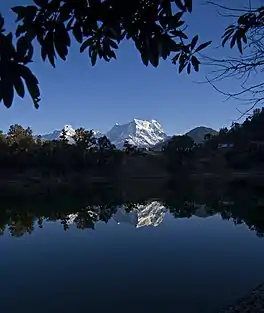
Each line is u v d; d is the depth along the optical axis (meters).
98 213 35.00
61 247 19.77
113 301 10.97
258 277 12.88
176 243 19.84
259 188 53.25
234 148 85.56
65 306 10.75
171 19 2.34
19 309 10.59
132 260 16.20
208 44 2.93
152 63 2.38
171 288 11.96
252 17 3.64
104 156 92.75
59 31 2.01
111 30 2.21
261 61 4.20
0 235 23.92
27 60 1.81
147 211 35.44
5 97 1.71
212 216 30.06
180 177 82.06
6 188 64.31
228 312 9.59
